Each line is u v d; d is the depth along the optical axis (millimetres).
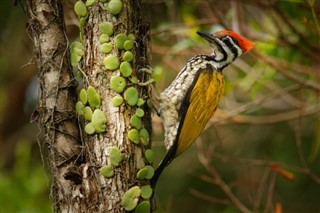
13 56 18031
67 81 9008
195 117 10070
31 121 9125
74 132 8898
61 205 8711
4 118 19812
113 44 8766
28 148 15211
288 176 11922
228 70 14789
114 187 8484
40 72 9070
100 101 8672
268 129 17141
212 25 14062
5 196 14305
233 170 16703
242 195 15672
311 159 13727
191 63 10586
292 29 12617
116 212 8453
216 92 10414
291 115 15125
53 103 8922
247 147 17016
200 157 12984
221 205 17328
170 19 14680
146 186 8625
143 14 9195
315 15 11656
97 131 8602
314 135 15594
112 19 8805
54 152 8852
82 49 8953
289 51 13484
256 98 15320
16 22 14977
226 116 13328
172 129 9930
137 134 8664
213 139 16672
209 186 17438
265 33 13797
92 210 8492
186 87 10203
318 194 16656
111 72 8719
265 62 13109
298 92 16156
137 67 8984
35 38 9148
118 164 8523
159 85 13750
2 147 19391
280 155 16875
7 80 19312
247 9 14414
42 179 14633
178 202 17547
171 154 9828
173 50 13758
